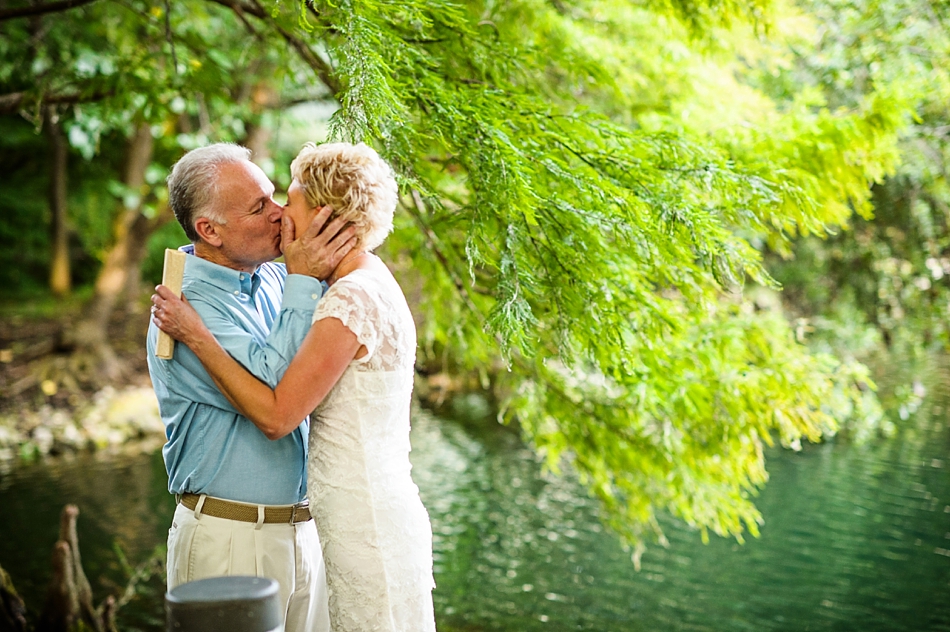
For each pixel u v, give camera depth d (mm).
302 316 2217
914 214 7527
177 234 16859
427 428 12102
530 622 6156
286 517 2410
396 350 2307
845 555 7402
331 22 3012
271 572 2387
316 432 2301
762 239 6223
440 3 3086
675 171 3328
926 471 9391
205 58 5031
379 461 2281
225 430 2338
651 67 4445
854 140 3775
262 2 4180
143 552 7359
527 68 3723
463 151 3059
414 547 2328
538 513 8695
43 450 10945
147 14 5875
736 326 4395
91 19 6758
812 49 5535
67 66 5633
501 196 2889
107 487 9508
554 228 3176
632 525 5066
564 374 4801
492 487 9547
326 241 2230
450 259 4434
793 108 4039
